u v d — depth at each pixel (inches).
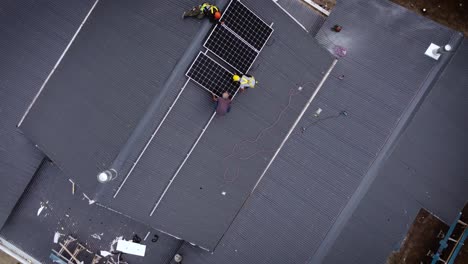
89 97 859.4
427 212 1056.2
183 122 832.9
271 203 911.0
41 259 966.4
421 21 946.1
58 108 879.1
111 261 944.9
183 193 862.5
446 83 940.6
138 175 831.1
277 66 875.4
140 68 836.0
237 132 870.4
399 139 917.8
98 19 893.2
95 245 951.6
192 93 823.1
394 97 922.1
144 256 951.0
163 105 812.6
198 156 856.9
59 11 922.7
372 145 909.8
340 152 914.1
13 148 922.7
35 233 965.8
